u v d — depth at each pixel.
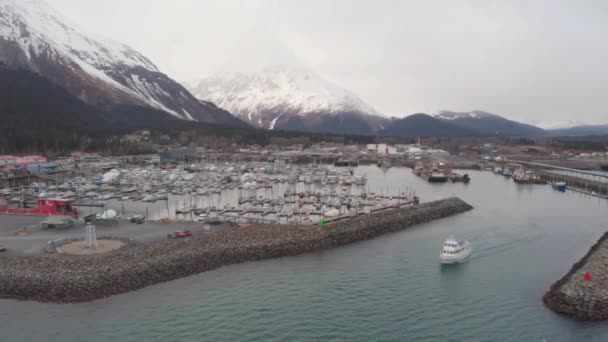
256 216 171.50
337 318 90.50
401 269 117.19
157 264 108.88
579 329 85.38
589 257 117.62
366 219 156.75
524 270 116.44
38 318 88.38
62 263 106.06
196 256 116.25
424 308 94.94
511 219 177.50
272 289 103.62
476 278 111.12
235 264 119.62
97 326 85.94
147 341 81.38
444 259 120.38
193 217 172.12
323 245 134.88
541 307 94.75
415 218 169.25
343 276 111.94
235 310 93.12
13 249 119.25
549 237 148.38
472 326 87.50
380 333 85.12
